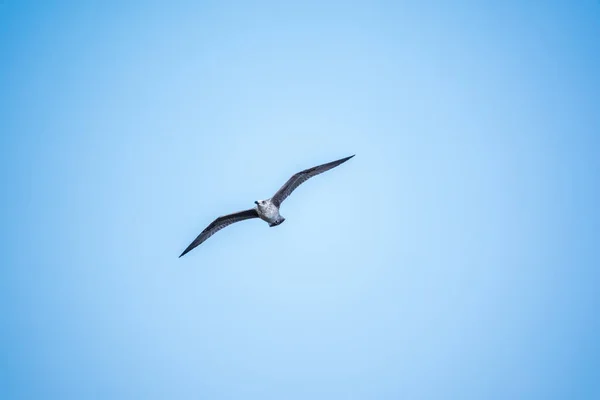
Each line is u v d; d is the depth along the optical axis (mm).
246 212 22562
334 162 22562
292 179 22406
